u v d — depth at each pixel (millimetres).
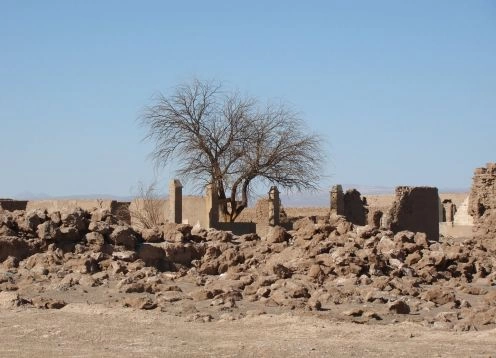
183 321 20250
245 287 25594
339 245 30172
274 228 33500
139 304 21969
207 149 60719
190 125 61031
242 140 60656
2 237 28594
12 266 27859
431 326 19781
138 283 25000
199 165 60938
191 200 59062
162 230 33344
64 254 28797
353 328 19297
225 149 60750
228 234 34438
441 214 85500
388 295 24719
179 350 17250
